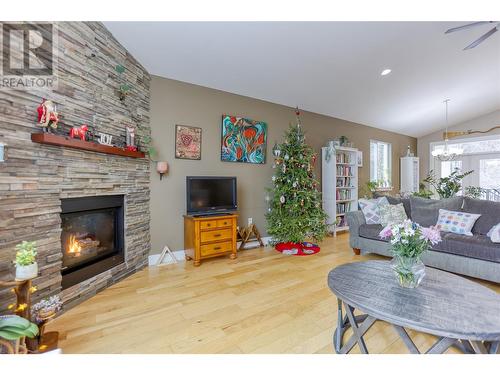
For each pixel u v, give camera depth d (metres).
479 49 3.55
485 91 5.01
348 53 3.26
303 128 4.91
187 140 3.55
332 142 5.00
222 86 3.77
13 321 1.32
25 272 1.50
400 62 3.65
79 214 2.30
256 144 4.24
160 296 2.35
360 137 5.97
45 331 1.78
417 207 3.52
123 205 2.83
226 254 3.57
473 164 6.42
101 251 2.59
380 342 1.67
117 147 2.57
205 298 2.31
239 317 1.98
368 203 3.85
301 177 3.95
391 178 6.73
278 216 3.99
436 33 3.08
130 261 2.90
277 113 4.52
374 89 4.39
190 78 3.49
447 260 2.76
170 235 3.43
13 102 1.71
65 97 2.10
